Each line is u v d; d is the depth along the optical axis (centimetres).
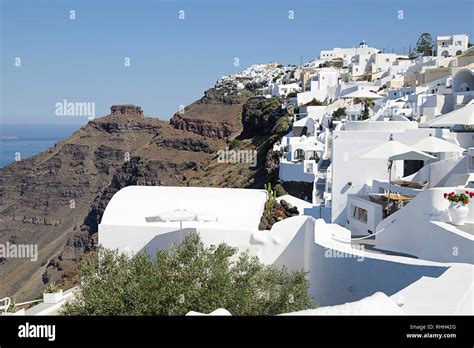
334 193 2936
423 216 1878
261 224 2478
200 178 11881
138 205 2505
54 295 2317
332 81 11556
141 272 1541
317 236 2009
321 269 1928
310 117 7750
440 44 13762
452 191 1875
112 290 1546
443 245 1697
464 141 3309
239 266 1650
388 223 2061
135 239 2325
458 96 4938
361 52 18438
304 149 6288
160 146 19688
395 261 1623
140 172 18462
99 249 1753
